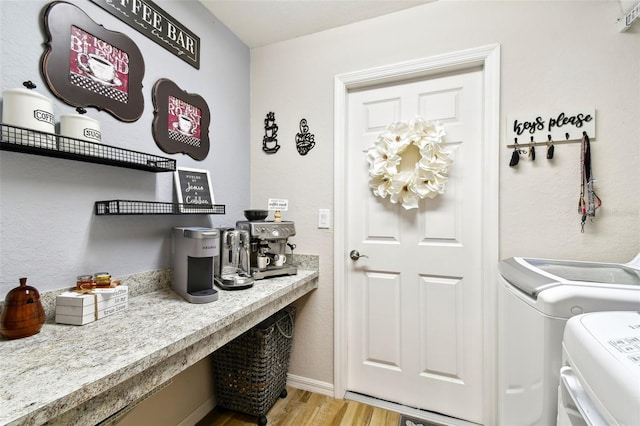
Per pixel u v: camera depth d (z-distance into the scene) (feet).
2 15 2.79
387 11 5.39
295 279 5.19
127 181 3.98
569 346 2.11
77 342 2.60
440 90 5.30
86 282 3.30
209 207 4.85
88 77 3.47
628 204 4.05
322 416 5.22
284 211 6.29
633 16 3.89
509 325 3.64
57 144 2.92
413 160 5.41
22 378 2.00
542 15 4.48
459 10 4.96
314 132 6.05
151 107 4.29
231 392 5.18
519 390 3.31
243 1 5.17
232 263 4.82
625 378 1.41
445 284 5.26
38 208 3.05
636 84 4.02
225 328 3.48
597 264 3.88
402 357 5.55
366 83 5.70
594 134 4.18
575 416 2.05
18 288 2.73
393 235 5.62
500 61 4.68
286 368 5.85
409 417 5.20
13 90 2.66
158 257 4.42
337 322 5.81
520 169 4.59
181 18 4.82
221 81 5.73
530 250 4.53
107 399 2.20
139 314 3.35
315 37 6.05
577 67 4.28
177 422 4.68
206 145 5.32
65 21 3.24
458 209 5.18
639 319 2.12
